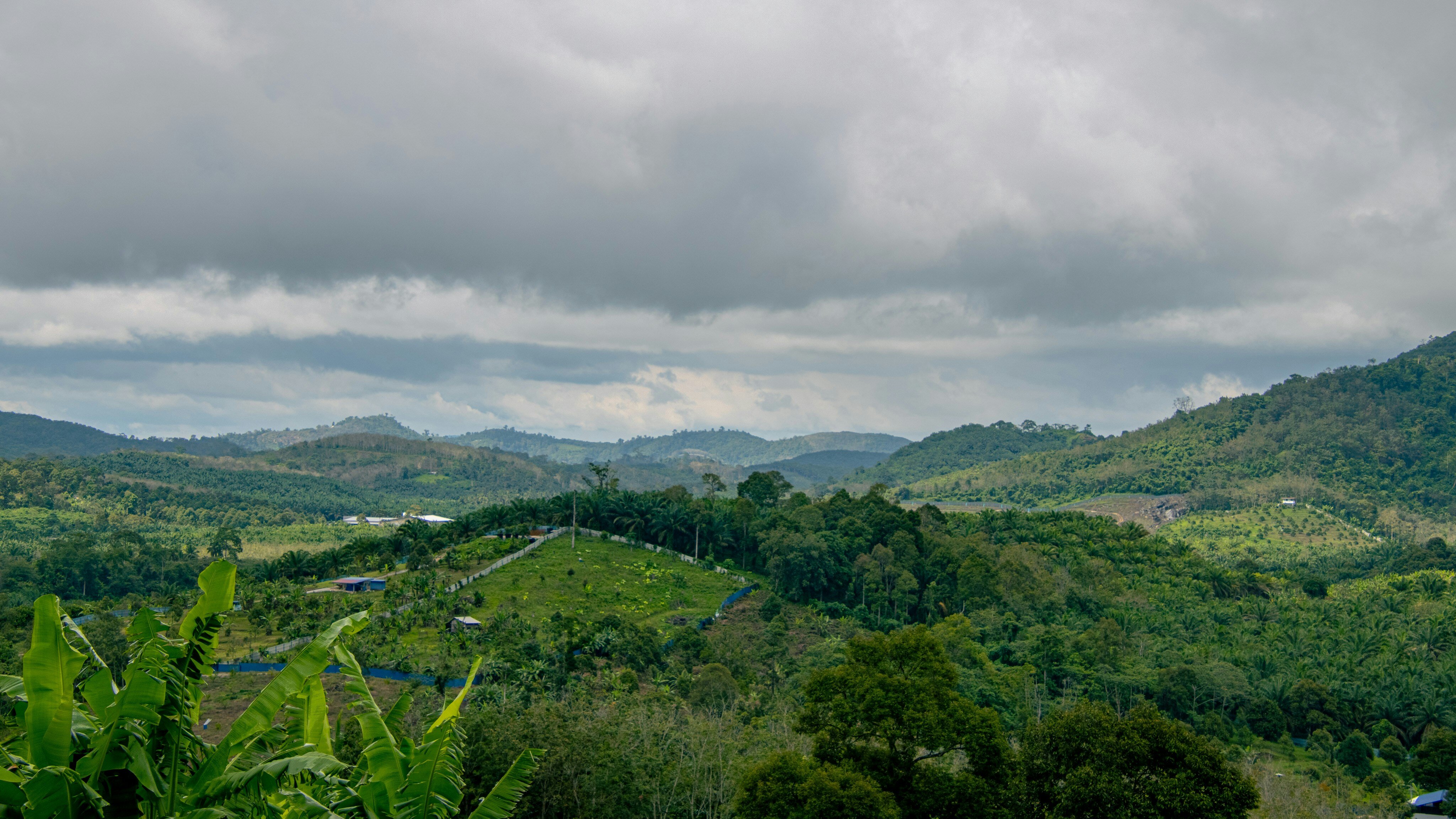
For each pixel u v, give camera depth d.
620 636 75.19
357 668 16.20
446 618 79.44
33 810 10.89
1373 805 59.12
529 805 35.16
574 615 82.50
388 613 79.12
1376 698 84.12
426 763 15.62
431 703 48.69
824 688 35.88
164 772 12.10
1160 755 31.64
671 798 39.03
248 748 13.61
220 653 67.19
